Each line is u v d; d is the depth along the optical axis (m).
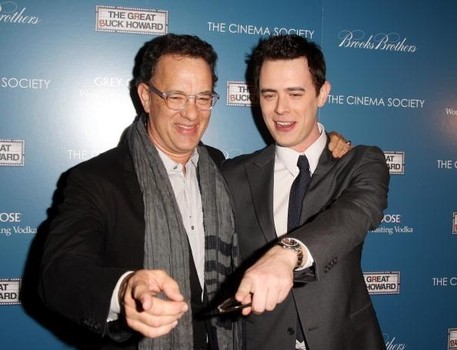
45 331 2.31
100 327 1.07
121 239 1.57
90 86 2.31
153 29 2.34
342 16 2.54
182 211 1.75
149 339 1.58
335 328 1.60
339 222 1.27
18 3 2.22
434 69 2.66
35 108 2.26
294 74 1.64
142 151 1.71
